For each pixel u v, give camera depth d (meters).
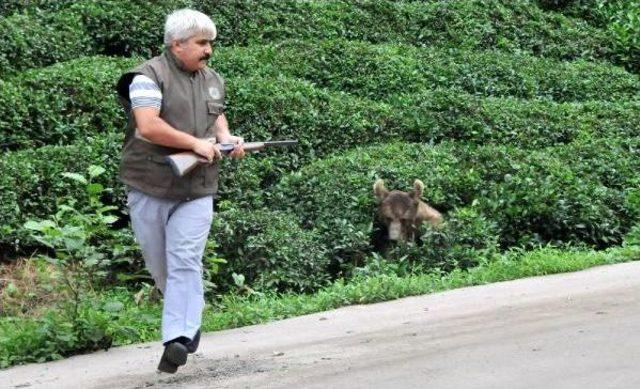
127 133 11.13
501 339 11.30
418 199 19.62
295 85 25.38
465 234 19.08
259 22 30.95
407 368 10.31
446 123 25.20
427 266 18.42
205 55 10.95
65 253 14.39
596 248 20.58
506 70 29.89
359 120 24.81
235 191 21.39
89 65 24.95
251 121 24.00
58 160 20.39
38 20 27.73
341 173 21.34
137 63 25.91
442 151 22.80
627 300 13.00
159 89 10.79
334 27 31.69
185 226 10.87
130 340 13.48
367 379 10.02
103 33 28.62
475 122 25.23
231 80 24.97
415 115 25.33
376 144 24.42
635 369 9.61
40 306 17.05
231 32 30.48
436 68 29.38
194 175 10.91
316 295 16.14
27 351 12.73
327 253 19.11
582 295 13.74
